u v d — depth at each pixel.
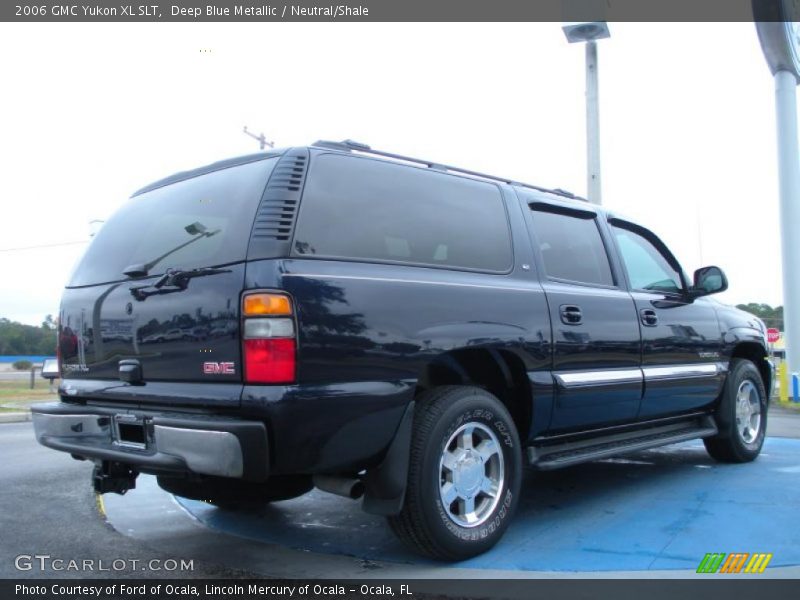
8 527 4.21
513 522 4.09
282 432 2.80
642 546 3.60
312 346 2.89
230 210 3.20
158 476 3.77
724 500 4.53
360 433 3.01
